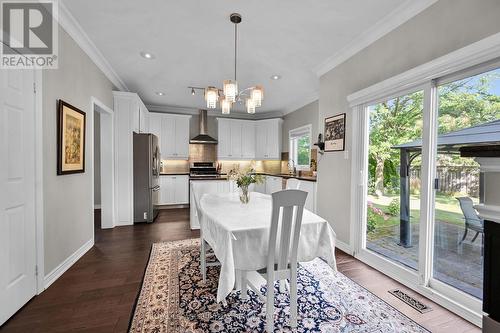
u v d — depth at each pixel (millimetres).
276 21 2385
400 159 2406
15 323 1644
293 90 4656
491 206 668
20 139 1785
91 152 3064
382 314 1792
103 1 2092
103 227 4004
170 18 2342
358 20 2355
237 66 3496
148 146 4359
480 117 1731
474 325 1679
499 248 664
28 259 1883
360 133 2805
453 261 1940
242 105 5938
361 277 2373
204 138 6219
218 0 2078
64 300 1924
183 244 3250
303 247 1766
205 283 2217
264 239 1629
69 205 2518
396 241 2453
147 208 4395
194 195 2787
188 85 4379
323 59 3229
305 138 5586
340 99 3105
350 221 2910
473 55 1659
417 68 2035
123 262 2668
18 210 1770
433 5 1977
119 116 4090
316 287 2166
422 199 2090
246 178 2371
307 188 4242
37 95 1966
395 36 2326
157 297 1985
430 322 1709
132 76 3926
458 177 1886
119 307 1845
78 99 2707
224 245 1545
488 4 1621
